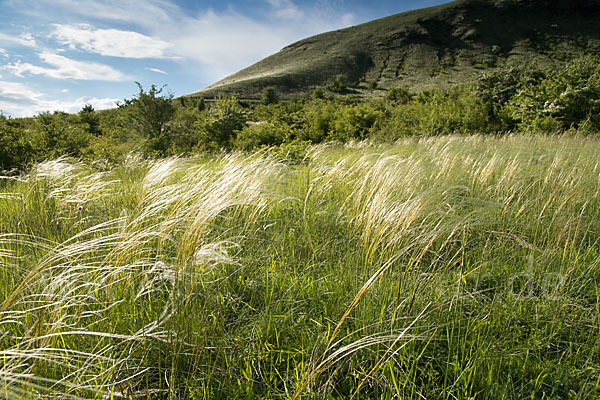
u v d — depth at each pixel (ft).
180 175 14.52
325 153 23.80
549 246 9.65
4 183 20.06
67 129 45.06
